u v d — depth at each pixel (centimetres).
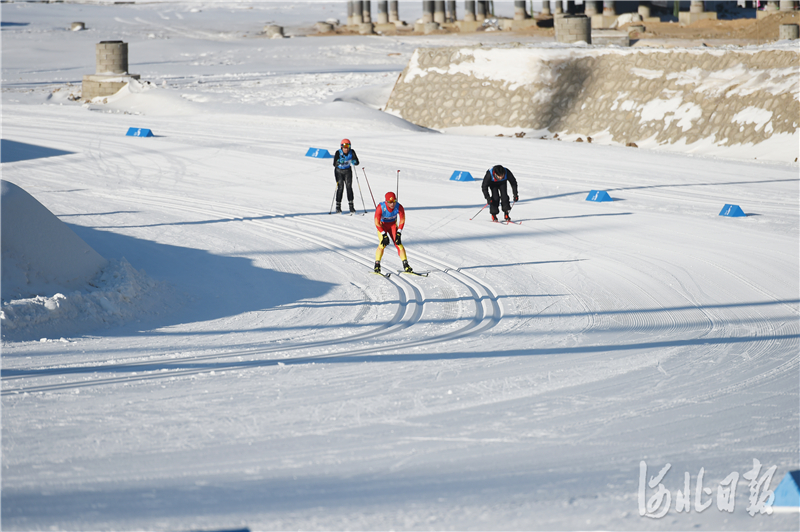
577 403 1864
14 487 1323
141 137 8194
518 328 2784
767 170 6425
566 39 10831
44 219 3061
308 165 6838
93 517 1202
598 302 3161
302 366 2231
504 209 4819
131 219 4803
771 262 3803
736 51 8119
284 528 1173
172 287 3362
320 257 4041
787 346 2466
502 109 9425
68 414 1739
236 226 4716
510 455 1510
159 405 1822
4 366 2183
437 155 7262
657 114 8162
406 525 1186
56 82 13788
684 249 4100
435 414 1770
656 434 1638
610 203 5359
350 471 1421
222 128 8850
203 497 1290
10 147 7500
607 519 1211
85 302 2842
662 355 2362
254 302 3247
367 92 11456
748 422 1714
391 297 3316
